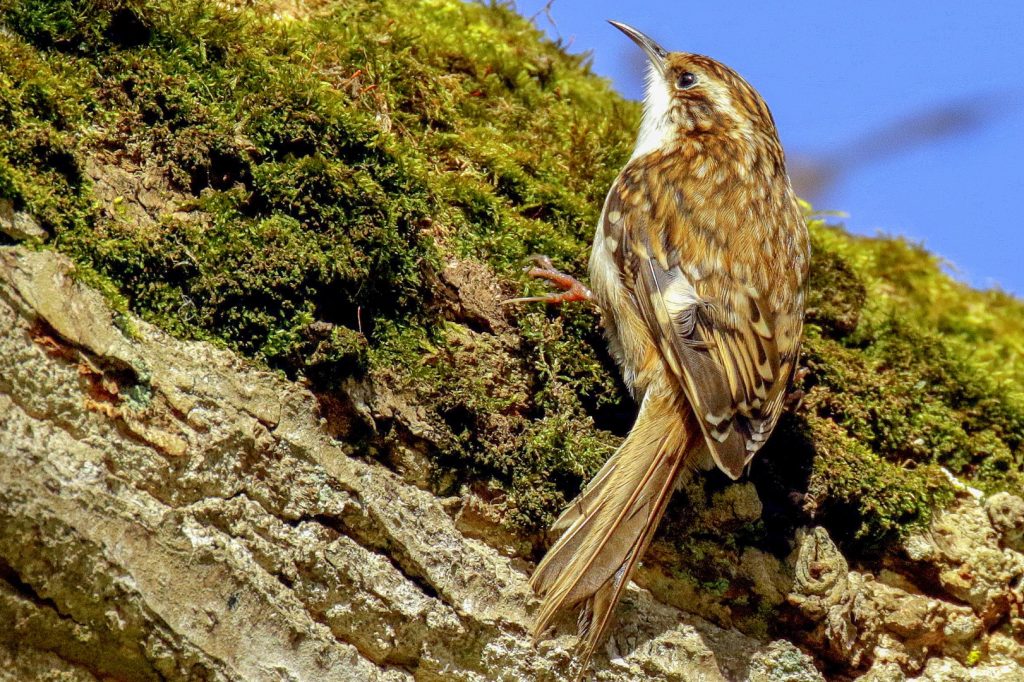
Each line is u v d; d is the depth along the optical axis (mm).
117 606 4141
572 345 5484
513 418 5074
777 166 6941
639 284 5758
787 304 6059
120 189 4602
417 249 5094
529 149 6348
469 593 4742
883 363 6562
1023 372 7305
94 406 4152
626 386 5609
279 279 4625
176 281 4500
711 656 5141
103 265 4371
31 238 4215
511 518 4922
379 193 5012
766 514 5414
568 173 6383
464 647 4738
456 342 5074
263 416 4445
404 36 6180
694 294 5832
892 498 5621
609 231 5863
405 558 4656
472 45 6715
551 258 5824
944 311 7793
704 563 5234
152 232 4516
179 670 4270
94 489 4082
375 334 4895
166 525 4195
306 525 4488
